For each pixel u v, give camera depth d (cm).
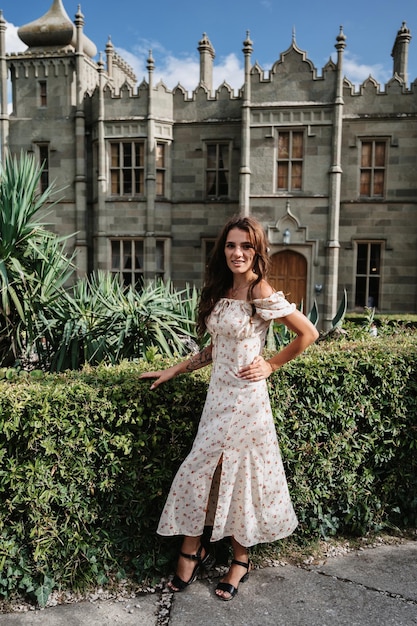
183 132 1812
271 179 1709
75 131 1853
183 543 314
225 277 314
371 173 1728
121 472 316
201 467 295
